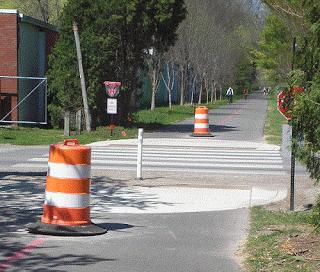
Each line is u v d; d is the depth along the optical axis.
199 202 10.62
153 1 27.25
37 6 57.50
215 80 78.50
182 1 28.27
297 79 7.84
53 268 6.12
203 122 25.50
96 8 26.78
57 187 7.78
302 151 7.79
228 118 41.19
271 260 6.46
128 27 27.56
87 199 7.89
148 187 12.19
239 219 9.17
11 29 27.92
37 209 9.61
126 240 7.57
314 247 6.91
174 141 23.12
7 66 28.08
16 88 28.14
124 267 6.24
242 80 123.88
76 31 25.72
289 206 10.25
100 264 6.34
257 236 7.80
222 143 22.59
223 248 7.21
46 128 30.88
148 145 21.48
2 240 7.36
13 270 6.01
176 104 70.81
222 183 12.91
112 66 27.14
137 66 29.08
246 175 14.27
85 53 26.42
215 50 70.12
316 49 7.57
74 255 6.71
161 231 8.20
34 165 15.32
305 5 7.71
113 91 24.73
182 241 7.59
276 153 19.59
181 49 57.06
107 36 27.30
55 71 27.50
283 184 12.87
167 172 14.60
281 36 38.00
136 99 29.61
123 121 28.67
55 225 7.75
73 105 27.27
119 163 16.25
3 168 14.64
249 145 21.97
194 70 63.38
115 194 11.30
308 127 7.55
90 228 7.83
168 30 28.56
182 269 6.21
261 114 47.38
